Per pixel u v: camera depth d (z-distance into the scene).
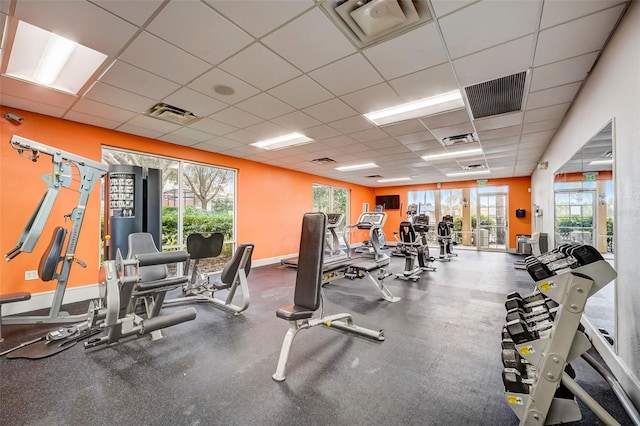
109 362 2.37
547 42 2.21
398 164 7.16
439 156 6.22
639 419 1.61
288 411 1.77
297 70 2.65
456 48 2.30
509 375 1.58
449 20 1.97
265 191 7.09
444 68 2.60
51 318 2.96
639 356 1.75
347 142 5.10
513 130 4.36
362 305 3.89
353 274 5.41
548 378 1.40
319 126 4.21
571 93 3.11
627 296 1.92
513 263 7.29
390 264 7.30
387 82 2.87
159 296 2.96
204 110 3.60
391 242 11.91
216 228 6.04
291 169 7.89
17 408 1.80
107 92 3.08
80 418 1.71
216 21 1.99
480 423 1.66
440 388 2.01
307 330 3.06
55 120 3.80
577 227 3.32
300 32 2.11
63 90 3.03
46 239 3.73
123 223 3.69
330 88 3.00
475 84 2.90
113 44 2.25
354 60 2.48
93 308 2.57
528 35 2.13
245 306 3.45
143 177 3.90
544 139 4.85
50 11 1.88
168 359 2.42
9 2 1.79
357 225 6.29
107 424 1.67
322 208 9.53
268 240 7.13
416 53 2.37
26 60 2.49
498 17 1.94
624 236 1.97
